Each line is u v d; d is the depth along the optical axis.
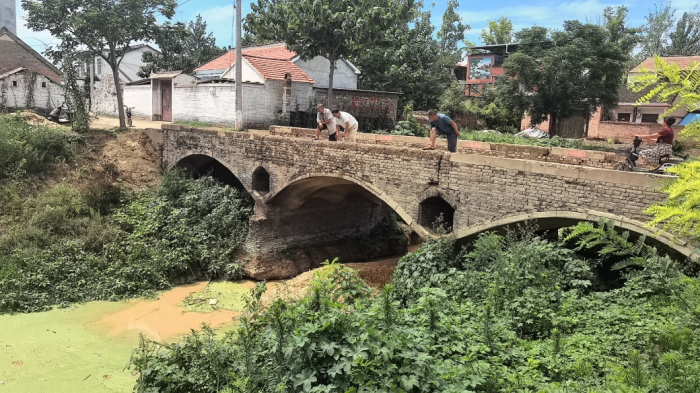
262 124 22.48
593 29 25.70
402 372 4.93
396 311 6.32
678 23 37.06
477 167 11.10
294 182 15.81
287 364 5.52
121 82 34.41
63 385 9.91
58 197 17.27
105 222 17.33
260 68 22.84
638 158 11.30
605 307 7.92
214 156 18.78
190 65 35.41
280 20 21.03
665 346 5.64
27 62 33.53
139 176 20.23
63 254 15.47
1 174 17.75
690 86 2.99
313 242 19.02
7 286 13.77
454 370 5.23
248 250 17.47
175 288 15.87
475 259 10.47
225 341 8.36
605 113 29.56
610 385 4.91
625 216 8.90
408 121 23.62
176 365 7.21
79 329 12.57
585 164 12.72
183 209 18.17
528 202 10.30
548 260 9.34
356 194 19.45
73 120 21.89
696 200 2.87
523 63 26.31
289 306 6.47
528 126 31.70
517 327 7.45
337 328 5.47
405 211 12.63
